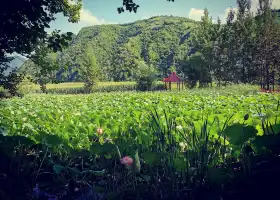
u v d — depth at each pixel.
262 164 2.87
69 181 3.34
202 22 62.06
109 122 6.06
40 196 3.08
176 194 2.74
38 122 6.22
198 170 2.91
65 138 4.36
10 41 5.46
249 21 59.62
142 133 3.92
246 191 2.60
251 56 58.38
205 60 55.00
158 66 153.00
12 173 3.38
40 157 4.02
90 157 3.88
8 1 4.71
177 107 10.38
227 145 3.54
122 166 3.17
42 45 6.74
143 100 16.09
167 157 3.08
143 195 2.87
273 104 10.07
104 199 2.80
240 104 10.15
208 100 14.18
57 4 5.84
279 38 55.31
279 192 2.47
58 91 74.50
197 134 3.68
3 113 7.80
